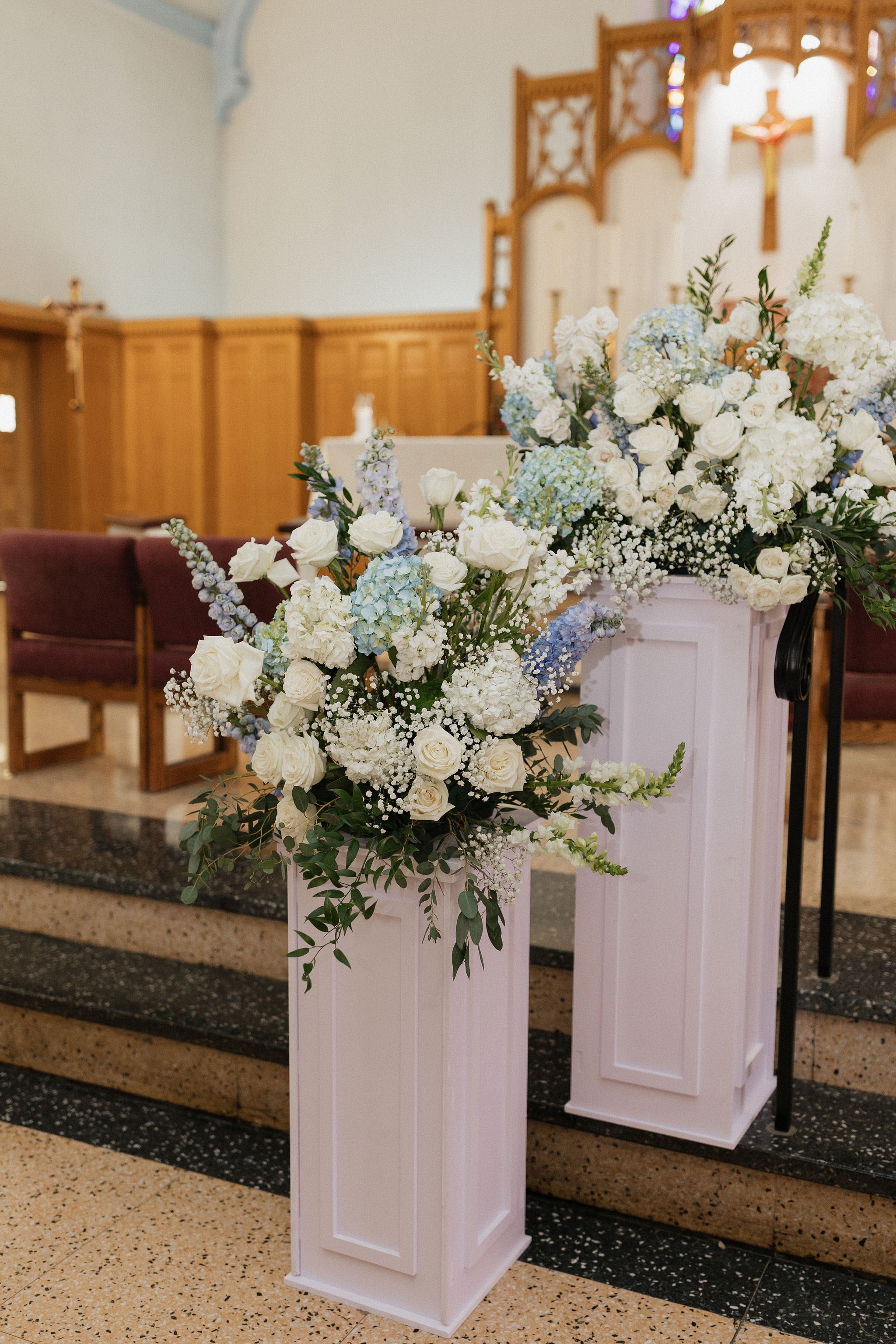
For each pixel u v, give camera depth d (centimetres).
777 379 170
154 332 1078
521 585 164
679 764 160
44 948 276
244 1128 238
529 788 165
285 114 1141
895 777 374
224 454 1105
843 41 727
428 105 1080
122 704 486
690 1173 201
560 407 187
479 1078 176
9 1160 225
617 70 955
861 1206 189
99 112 1032
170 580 335
